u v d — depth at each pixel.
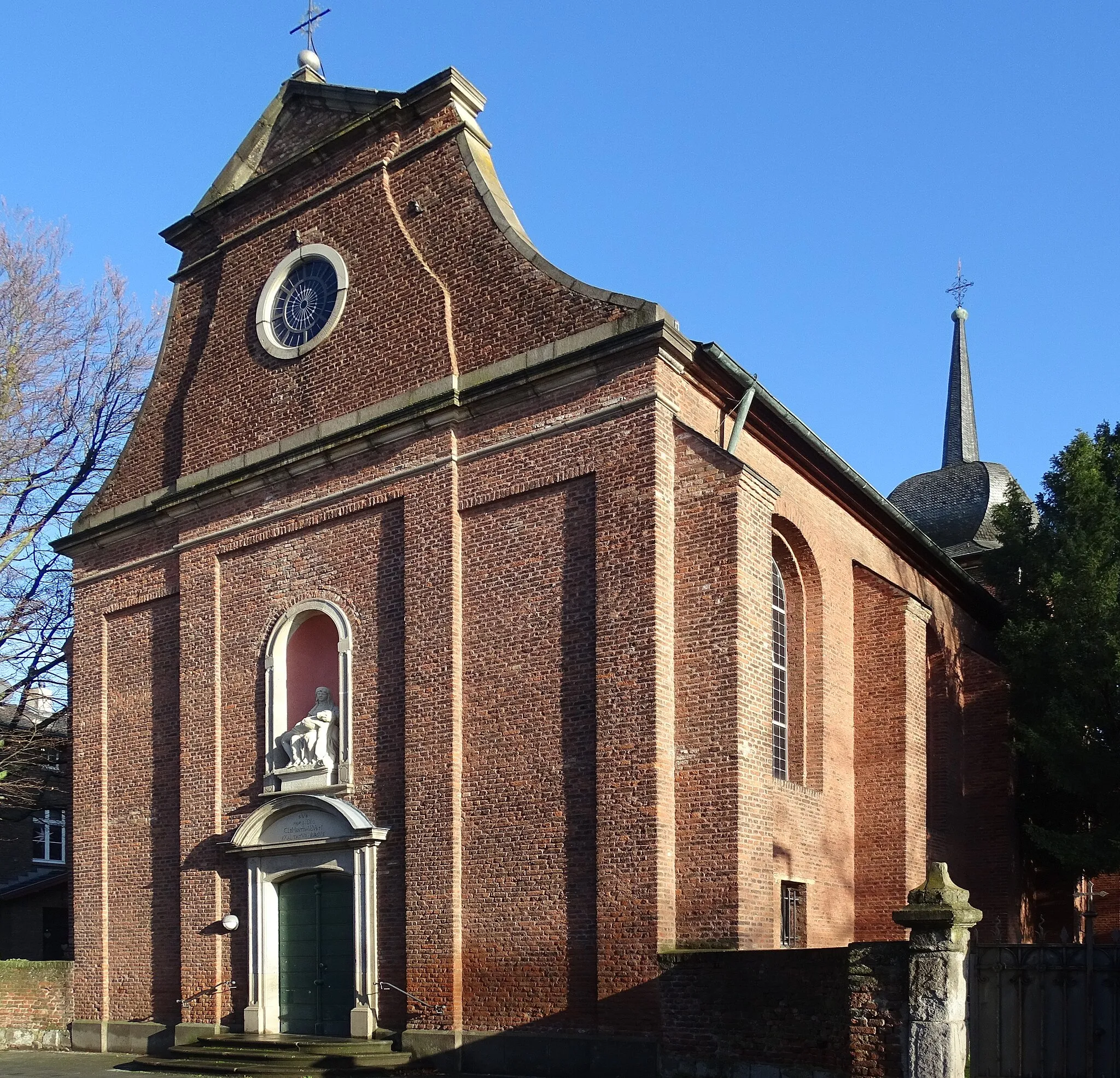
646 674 16.77
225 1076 18.11
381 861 18.97
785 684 21.16
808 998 14.50
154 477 24.52
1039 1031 13.26
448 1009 17.59
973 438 43.94
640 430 17.44
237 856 20.98
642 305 17.66
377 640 19.75
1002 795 26.20
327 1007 19.45
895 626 22.53
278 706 21.02
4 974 24.25
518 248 19.36
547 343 18.61
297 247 22.50
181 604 22.86
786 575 21.56
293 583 21.17
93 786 24.31
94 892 23.83
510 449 18.73
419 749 18.66
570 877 17.03
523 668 18.05
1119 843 20.05
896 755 22.02
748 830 16.61
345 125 22.41
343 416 20.78
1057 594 21.66
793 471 21.11
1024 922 26.45
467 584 18.86
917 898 13.42
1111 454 23.23
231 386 22.95
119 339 33.62
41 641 31.98
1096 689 20.91
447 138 20.84
